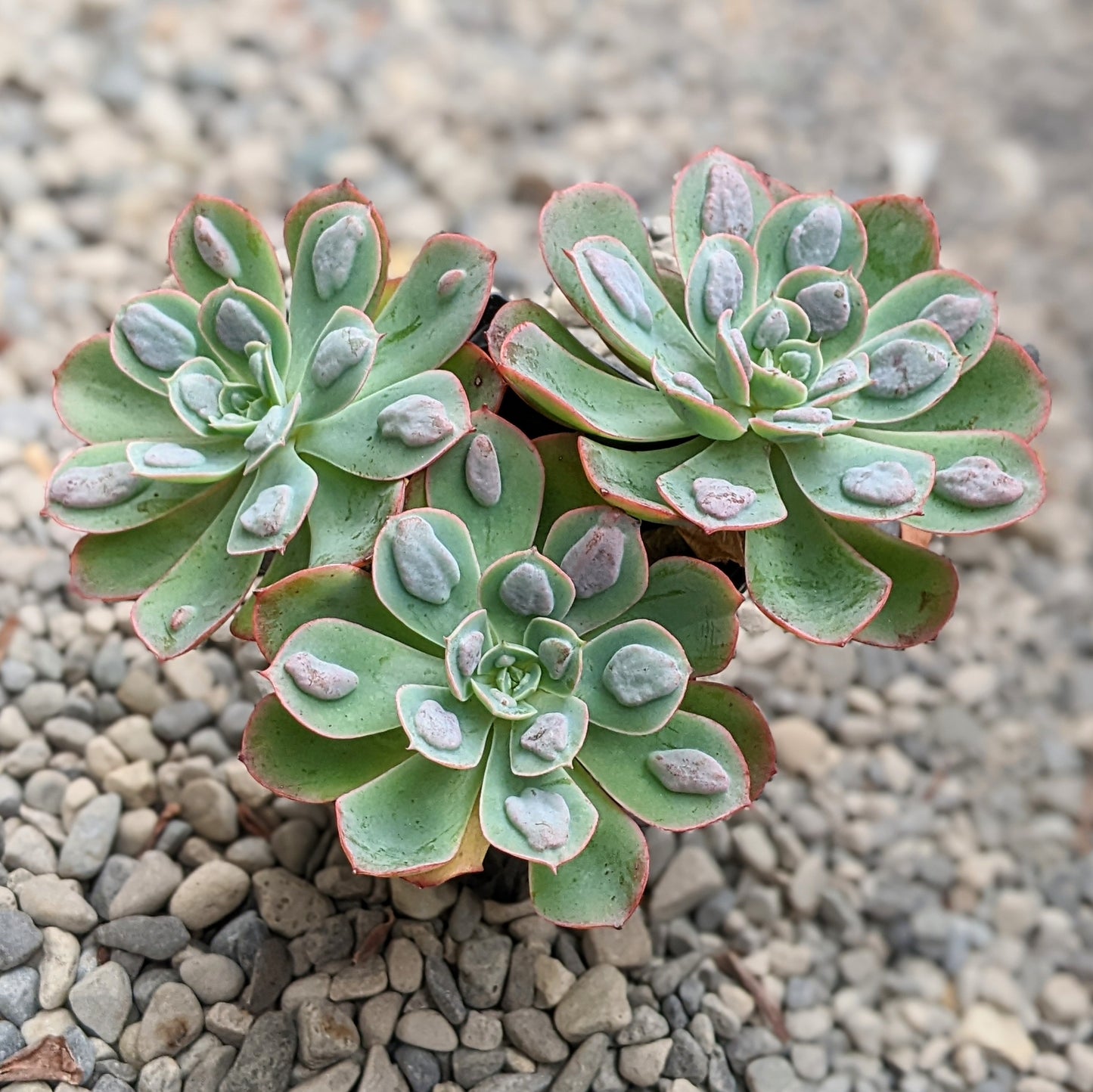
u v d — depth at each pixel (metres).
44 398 0.52
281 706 0.31
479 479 0.31
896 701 0.52
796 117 0.75
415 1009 0.37
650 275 0.34
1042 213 0.74
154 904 0.38
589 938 0.40
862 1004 0.44
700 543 0.34
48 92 0.64
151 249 0.59
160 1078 0.35
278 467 0.31
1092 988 0.47
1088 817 0.52
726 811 0.30
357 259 0.33
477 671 0.31
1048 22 0.85
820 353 0.32
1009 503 0.31
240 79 0.67
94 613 0.45
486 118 0.70
